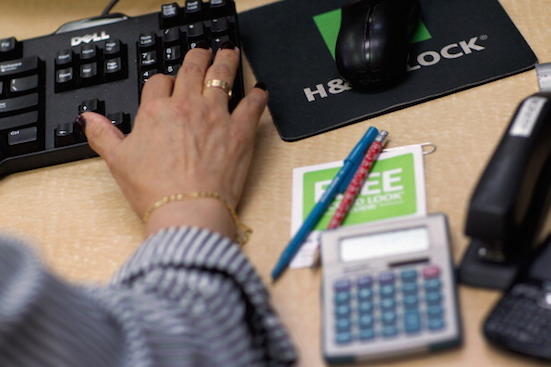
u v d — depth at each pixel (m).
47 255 0.85
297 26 1.03
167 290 0.70
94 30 1.03
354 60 0.90
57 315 0.54
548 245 0.70
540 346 0.63
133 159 0.86
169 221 0.79
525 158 0.69
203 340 0.68
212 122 0.87
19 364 0.51
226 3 1.00
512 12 0.96
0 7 1.14
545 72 0.87
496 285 0.70
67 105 0.96
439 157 0.84
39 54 1.01
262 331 0.73
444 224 0.73
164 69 0.96
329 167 0.86
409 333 0.67
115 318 0.62
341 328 0.68
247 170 0.87
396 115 0.89
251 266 0.74
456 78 0.91
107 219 0.87
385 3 0.93
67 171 0.93
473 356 0.66
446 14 0.98
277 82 0.96
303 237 0.79
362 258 0.73
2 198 0.92
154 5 1.11
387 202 0.81
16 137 0.93
